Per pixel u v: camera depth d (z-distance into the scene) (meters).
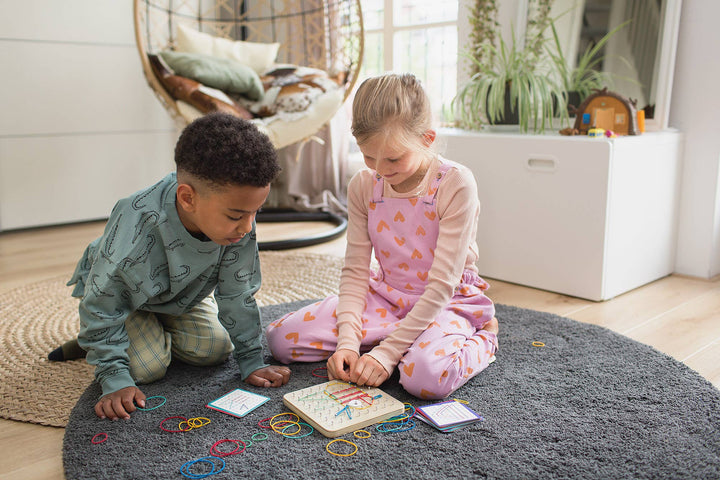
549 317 1.62
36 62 2.85
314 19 3.12
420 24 2.98
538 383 1.25
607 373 1.29
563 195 1.82
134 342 1.26
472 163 2.02
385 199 1.33
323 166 3.21
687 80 1.96
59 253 2.47
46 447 1.09
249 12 3.36
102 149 3.10
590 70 2.10
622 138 1.76
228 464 0.99
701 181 1.97
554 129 2.14
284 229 2.82
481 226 2.05
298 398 1.17
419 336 1.24
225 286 1.23
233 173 0.98
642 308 1.74
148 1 2.96
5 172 2.84
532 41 2.20
